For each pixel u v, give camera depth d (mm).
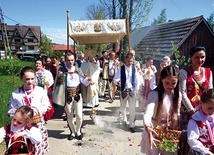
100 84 10023
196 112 2471
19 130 2631
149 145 2643
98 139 5129
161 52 14344
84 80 5023
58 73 5016
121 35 9836
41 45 54656
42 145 3227
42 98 3316
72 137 5113
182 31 13836
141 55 18203
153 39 18250
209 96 2322
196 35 13188
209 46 13336
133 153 4465
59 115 6930
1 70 15094
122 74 5699
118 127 5922
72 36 9234
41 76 5688
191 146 2352
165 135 2557
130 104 5605
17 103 3209
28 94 3217
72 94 4969
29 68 3232
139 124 6125
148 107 2666
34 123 3109
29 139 2656
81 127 5438
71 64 4984
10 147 2562
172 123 2732
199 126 2385
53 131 5617
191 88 3314
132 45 22016
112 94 9188
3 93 8234
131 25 18797
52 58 8172
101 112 7395
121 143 4926
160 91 2684
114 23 8805
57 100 4965
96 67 7270
